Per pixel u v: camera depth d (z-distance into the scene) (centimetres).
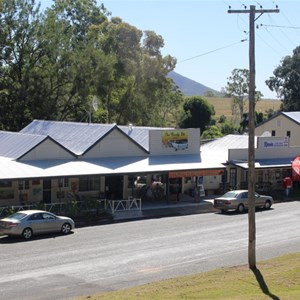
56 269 2359
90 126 4603
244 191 4212
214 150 5609
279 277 2119
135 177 4475
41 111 6681
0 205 3762
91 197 3984
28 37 6556
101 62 6994
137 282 2166
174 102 10912
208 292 1911
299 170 5222
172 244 2925
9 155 4056
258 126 6669
